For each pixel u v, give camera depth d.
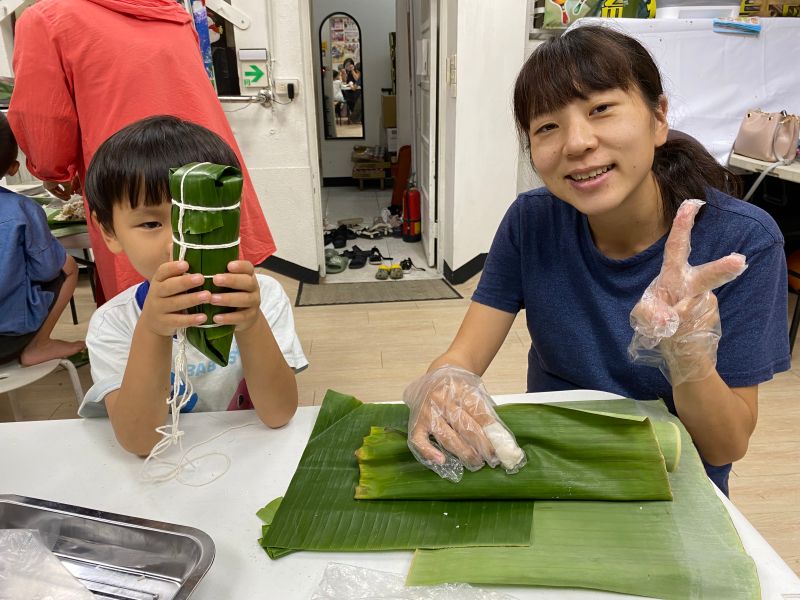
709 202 0.92
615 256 0.99
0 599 0.55
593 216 0.93
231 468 0.79
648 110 0.81
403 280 3.70
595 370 1.02
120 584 0.61
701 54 2.85
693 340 0.71
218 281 0.67
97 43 1.60
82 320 3.06
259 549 0.65
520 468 0.72
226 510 0.71
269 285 1.18
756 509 1.67
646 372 0.97
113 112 1.66
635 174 0.81
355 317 3.11
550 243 1.05
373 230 4.68
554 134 0.82
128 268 1.65
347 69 6.33
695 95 2.90
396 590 0.59
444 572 0.60
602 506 0.69
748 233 0.89
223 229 0.65
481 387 0.84
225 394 1.10
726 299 0.89
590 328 1.02
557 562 0.61
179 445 0.84
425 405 0.81
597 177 0.81
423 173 4.14
